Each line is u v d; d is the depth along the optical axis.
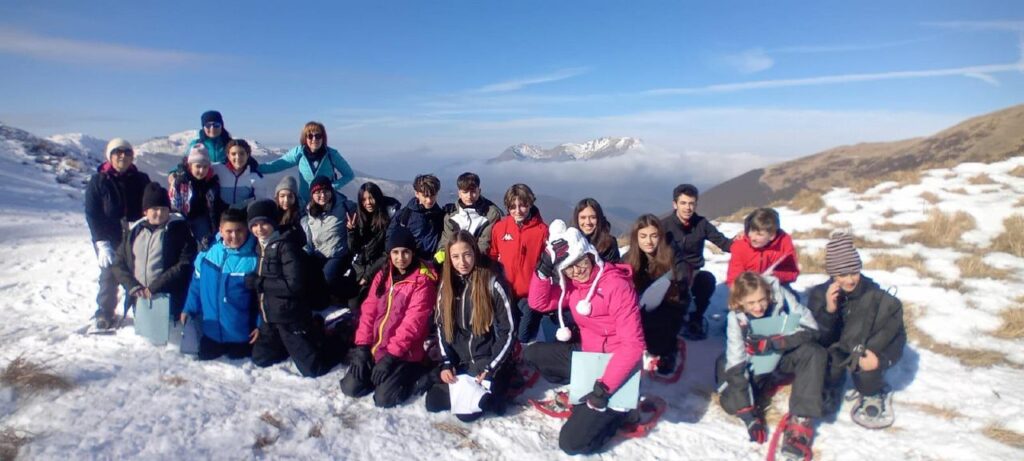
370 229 6.05
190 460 3.52
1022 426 4.00
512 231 5.54
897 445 3.94
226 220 4.89
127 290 5.26
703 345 5.72
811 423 3.99
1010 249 7.91
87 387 4.27
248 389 4.54
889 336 4.09
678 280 5.13
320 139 6.96
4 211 13.95
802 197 13.06
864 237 9.16
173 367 4.77
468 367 4.51
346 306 6.31
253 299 5.05
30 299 6.79
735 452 4.02
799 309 4.16
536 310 5.02
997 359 4.98
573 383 4.07
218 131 6.68
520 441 4.05
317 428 4.04
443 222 6.23
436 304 4.60
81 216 15.11
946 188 11.84
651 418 4.34
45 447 3.48
